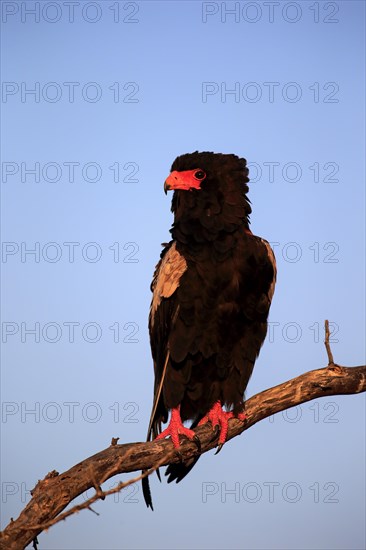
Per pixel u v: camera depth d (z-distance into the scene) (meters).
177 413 10.84
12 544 8.03
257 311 11.23
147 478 10.57
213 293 10.99
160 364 11.48
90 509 6.70
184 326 11.07
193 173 11.23
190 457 10.53
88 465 8.88
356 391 10.33
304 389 10.38
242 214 11.30
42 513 8.27
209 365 11.24
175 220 11.62
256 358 11.48
